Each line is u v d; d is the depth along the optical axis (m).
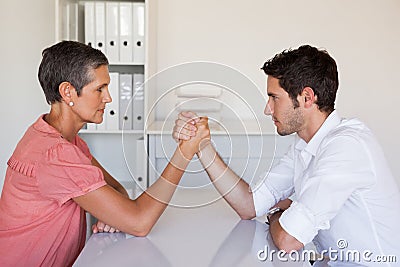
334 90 1.62
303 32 3.25
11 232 1.54
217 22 3.24
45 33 3.22
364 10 3.24
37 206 1.53
